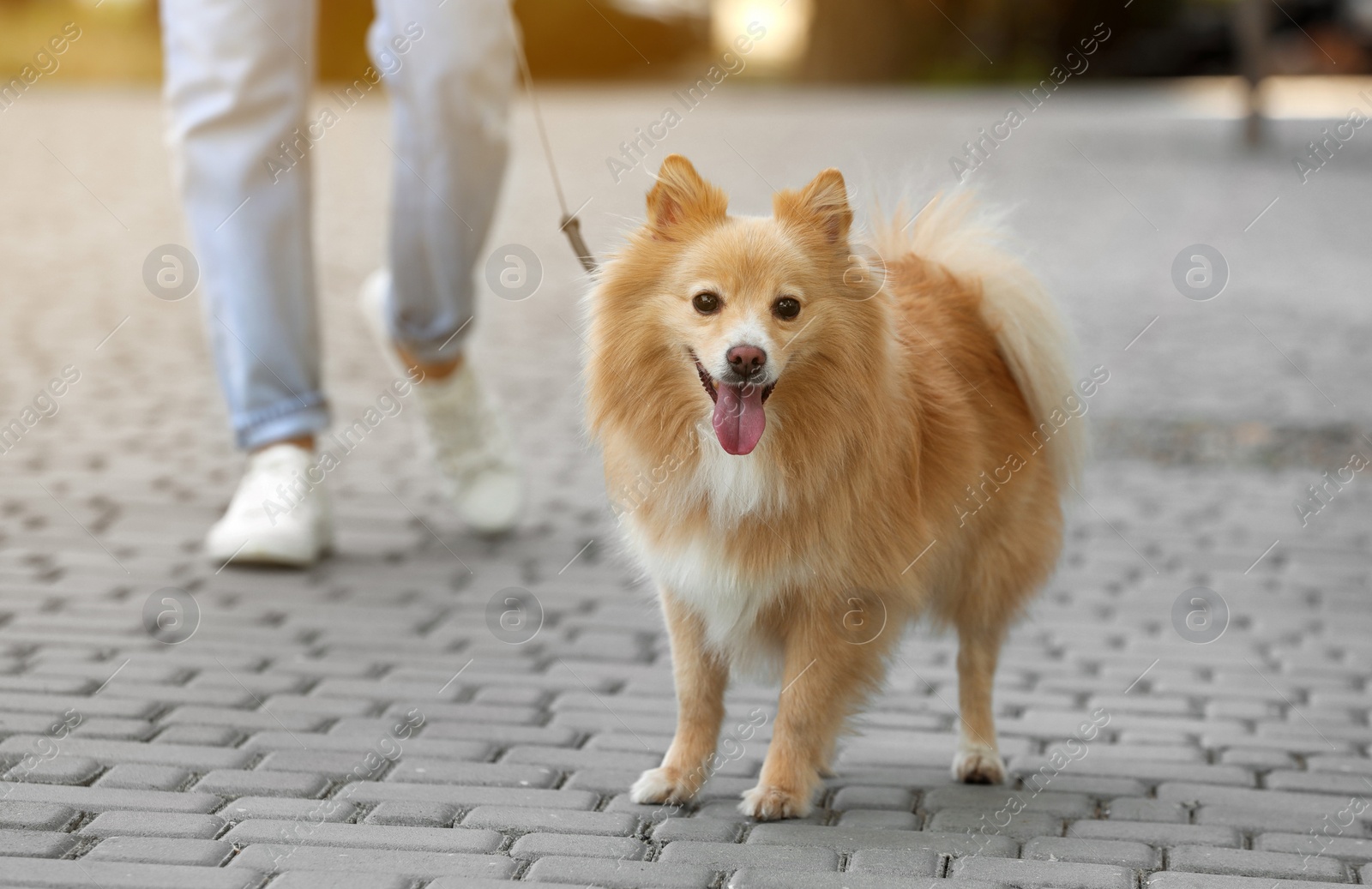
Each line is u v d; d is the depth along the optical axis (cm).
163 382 956
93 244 1430
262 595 595
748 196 1638
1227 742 482
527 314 1236
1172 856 379
